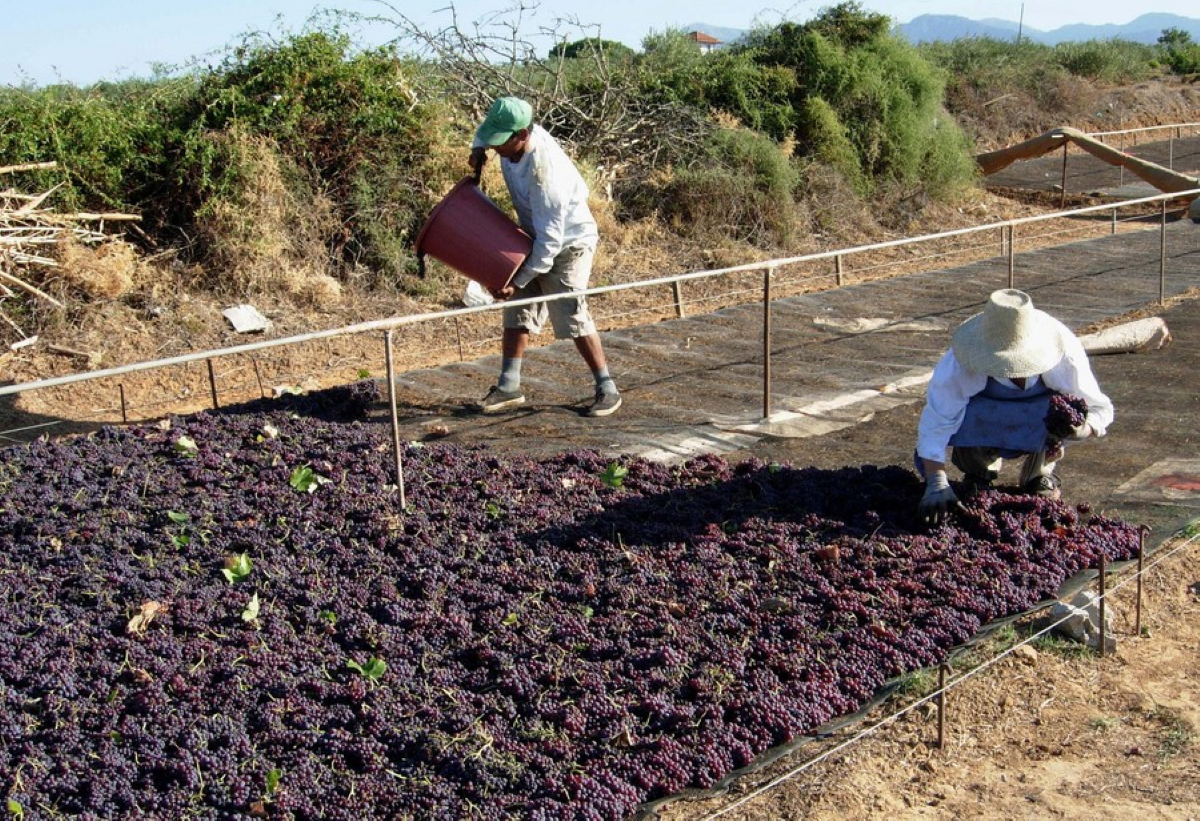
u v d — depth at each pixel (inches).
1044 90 1117.7
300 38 520.1
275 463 246.2
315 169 498.0
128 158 461.4
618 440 268.1
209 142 469.7
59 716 149.7
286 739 145.0
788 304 418.9
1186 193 384.8
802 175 684.1
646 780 138.0
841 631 168.9
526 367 339.6
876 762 147.4
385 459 249.3
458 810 132.4
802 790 140.9
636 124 641.0
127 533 208.7
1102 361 319.0
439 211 272.8
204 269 454.3
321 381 396.2
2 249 402.3
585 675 157.5
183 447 255.1
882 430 268.8
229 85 508.7
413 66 555.2
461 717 148.3
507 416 291.4
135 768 139.8
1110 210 739.4
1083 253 507.5
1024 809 137.9
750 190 630.5
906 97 748.6
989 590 179.5
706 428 275.3
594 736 146.1
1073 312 386.3
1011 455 203.3
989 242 653.9
